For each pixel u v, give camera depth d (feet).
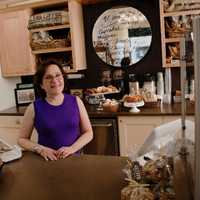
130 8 10.19
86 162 4.79
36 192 3.78
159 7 9.50
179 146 3.14
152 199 2.93
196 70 2.31
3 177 4.38
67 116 6.43
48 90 6.43
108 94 10.55
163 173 3.08
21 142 6.13
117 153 9.01
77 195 3.60
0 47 10.93
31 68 10.67
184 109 3.05
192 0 8.71
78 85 11.15
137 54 10.34
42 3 10.16
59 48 10.19
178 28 9.01
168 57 9.39
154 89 9.82
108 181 3.95
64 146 6.26
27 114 6.57
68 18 9.93
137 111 8.72
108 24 10.50
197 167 2.49
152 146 3.76
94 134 9.05
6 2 10.51
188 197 2.86
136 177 3.26
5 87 11.14
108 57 10.66
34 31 10.40
